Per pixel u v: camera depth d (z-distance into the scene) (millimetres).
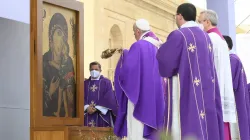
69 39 5828
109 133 5961
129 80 5738
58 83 5578
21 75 5016
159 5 12992
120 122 5820
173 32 4750
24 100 5035
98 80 8055
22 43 5059
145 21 6156
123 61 5957
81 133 5441
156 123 5762
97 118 7746
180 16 4914
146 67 5816
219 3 12633
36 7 5176
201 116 4562
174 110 4688
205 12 5477
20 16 5184
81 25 5988
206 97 4609
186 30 4762
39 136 5039
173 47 4664
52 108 5449
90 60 10500
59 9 5656
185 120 4586
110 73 11055
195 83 4617
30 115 5086
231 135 5805
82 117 5902
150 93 5766
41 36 5211
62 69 5668
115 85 5898
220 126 4695
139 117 5680
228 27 12547
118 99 5863
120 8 11594
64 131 5211
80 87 5918
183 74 4633
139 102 5734
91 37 10570
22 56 5043
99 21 10852
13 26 4961
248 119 5969
